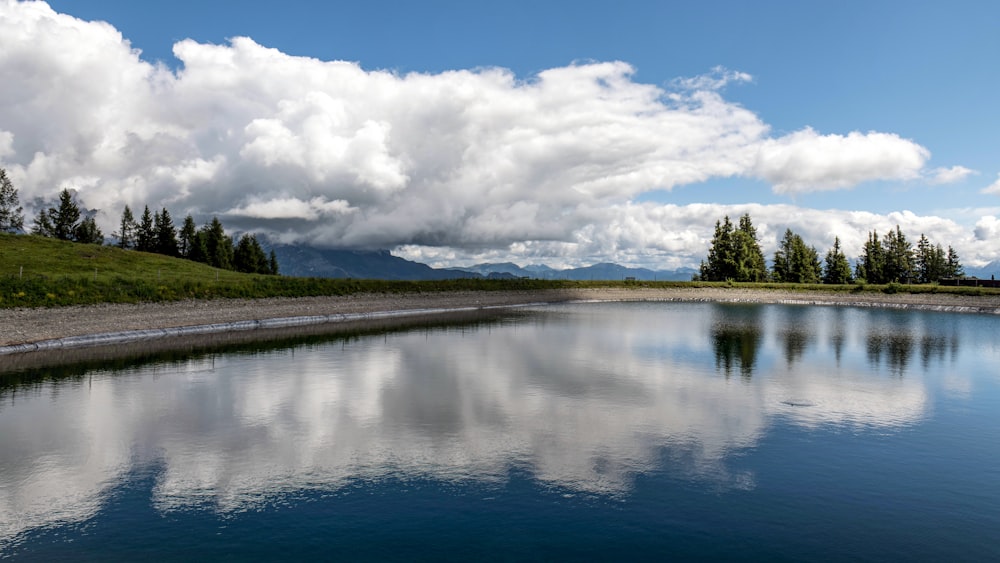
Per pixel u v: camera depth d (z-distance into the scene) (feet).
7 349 151.02
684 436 84.17
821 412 98.73
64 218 461.37
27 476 68.18
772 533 55.67
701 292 474.49
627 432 85.76
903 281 533.55
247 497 62.75
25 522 56.90
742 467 72.38
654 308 367.45
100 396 106.22
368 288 302.45
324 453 76.23
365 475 68.85
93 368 133.08
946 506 62.13
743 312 338.75
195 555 50.83
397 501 61.77
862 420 94.12
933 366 146.92
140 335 186.91
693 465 72.79
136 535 54.39
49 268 269.64
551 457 75.15
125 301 196.44
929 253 535.19
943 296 391.45
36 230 451.53
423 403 102.12
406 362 144.77
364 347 171.42
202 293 225.97
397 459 74.08
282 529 55.57
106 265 296.92
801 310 361.30
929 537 55.36
